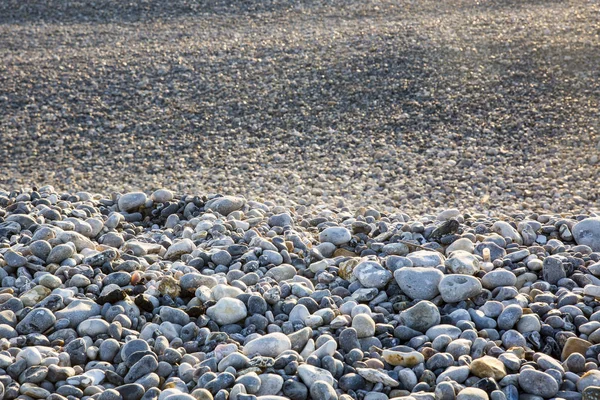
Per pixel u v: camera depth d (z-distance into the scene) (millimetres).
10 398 2760
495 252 3939
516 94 9102
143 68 10508
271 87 9750
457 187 6863
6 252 3838
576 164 7348
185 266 3865
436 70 9805
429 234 4195
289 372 2873
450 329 3172
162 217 5055
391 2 14289
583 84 9188
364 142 8266
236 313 3328
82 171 7832
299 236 4309
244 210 5082
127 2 15070
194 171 7688
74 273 3727
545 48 10188
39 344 3150
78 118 9195
